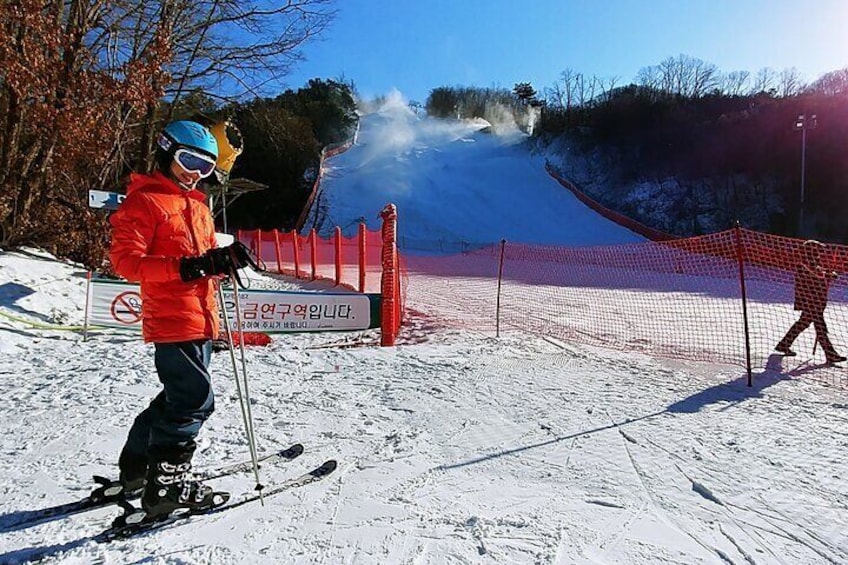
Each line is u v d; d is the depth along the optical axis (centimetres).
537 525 262
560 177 6144
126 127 1295
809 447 369
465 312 1078
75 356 603
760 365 645
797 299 712
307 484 302
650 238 4581
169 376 246
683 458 347
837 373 608
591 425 408
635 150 6109
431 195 5741
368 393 484
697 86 7356
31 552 234
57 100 1041
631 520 269
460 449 358
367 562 231
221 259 234
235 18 1432
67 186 1214
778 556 241
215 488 295
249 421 281
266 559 232
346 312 805
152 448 250
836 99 4841
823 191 4678
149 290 245
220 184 291
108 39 1240
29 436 370
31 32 979
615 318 1035
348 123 7488
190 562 229
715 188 5316
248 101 1584
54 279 938
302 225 5009
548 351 686
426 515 270
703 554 242
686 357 686
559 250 3184
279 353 628
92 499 275
